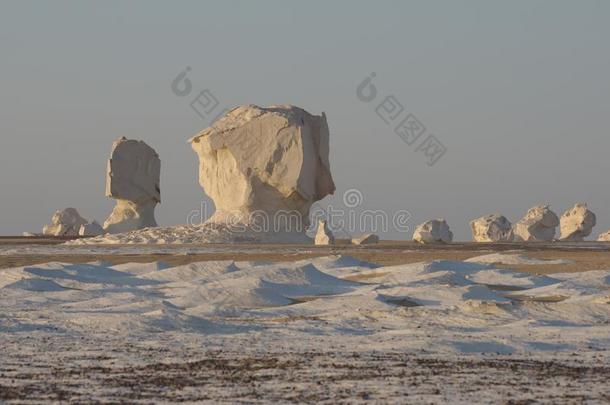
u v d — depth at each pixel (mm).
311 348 71188
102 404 50094
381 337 77500
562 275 132000
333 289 117938
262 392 53281
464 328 83625
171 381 56812
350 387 54688
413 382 56188
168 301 106125
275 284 117188
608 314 91438
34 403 50438
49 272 133250
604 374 59000
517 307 93750
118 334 79938
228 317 93812
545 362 63719
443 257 174000
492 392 53125
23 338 77500
